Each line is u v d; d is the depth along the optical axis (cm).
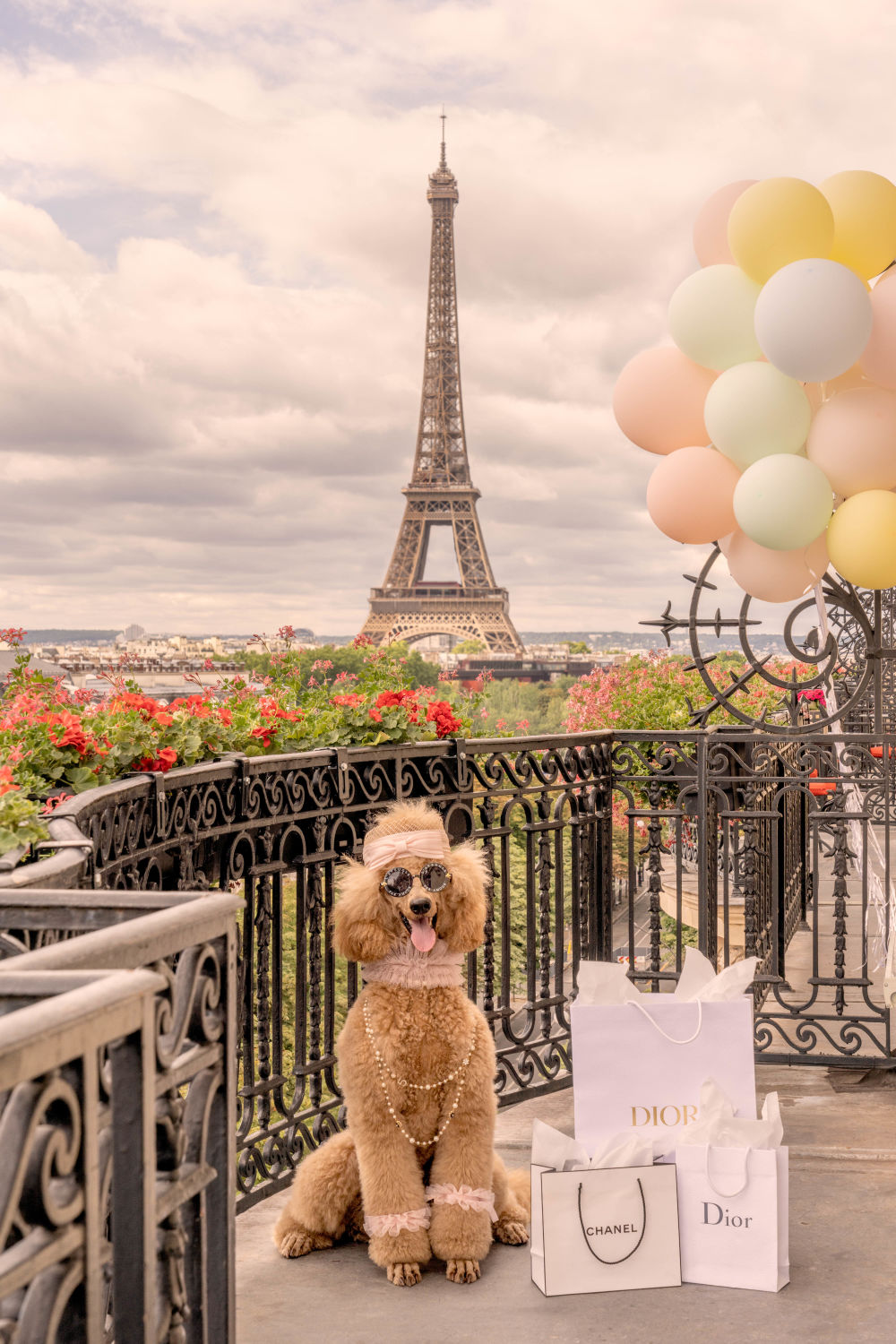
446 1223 286
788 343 346
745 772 501
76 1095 119
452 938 286
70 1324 120
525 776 431
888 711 805
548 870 438
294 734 408
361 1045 284
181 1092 204
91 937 139
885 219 377
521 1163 360
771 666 882
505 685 5056
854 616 442
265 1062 354
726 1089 300
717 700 452
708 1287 281
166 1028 146
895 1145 366
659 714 895
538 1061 429
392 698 416
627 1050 299
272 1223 327
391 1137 286
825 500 370
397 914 282
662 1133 298
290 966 1042
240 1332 262
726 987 306
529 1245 310
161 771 304
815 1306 269
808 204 358
